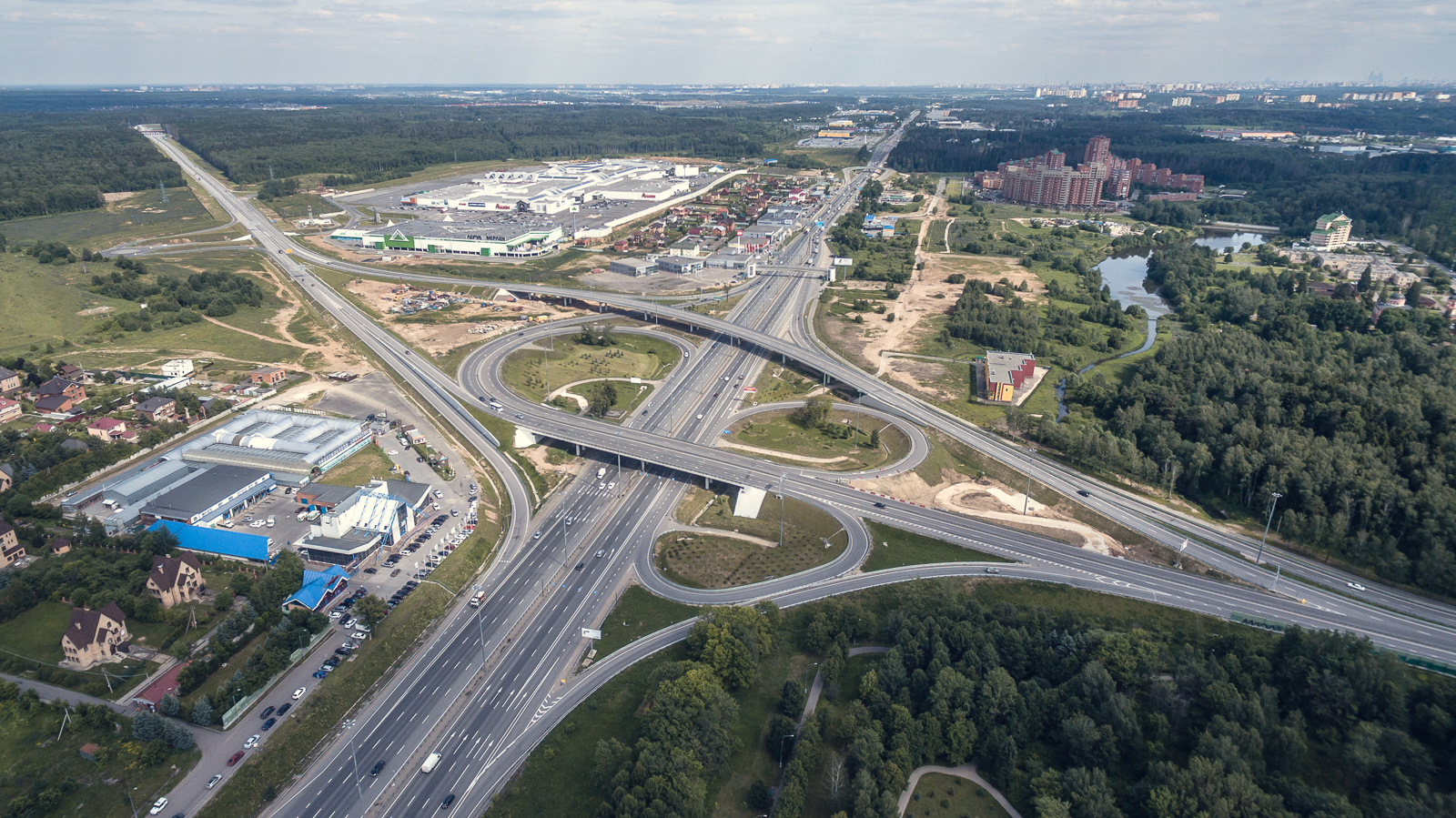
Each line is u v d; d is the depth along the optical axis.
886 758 154.75
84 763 150.62
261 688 170.12
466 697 175.50
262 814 146.00
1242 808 138.12
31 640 179.00
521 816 147.12
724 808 150.25
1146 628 194.00
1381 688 160.00
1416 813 135.88
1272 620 195.88
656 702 161.62
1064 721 158.88
